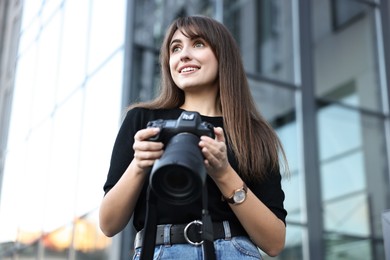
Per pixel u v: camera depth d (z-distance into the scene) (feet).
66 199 23.89
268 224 5.08
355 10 30.63
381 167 28.30
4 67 35.99
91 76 24.73
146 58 23.17
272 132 5.74
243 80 5.74
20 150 30.50
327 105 28.17
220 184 4.89
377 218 27.07
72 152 24.44
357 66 29.73
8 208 30.17
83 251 21.80
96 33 25.36
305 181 26.22
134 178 4.84
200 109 5.65
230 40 5.76
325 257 25.18
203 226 4.53
